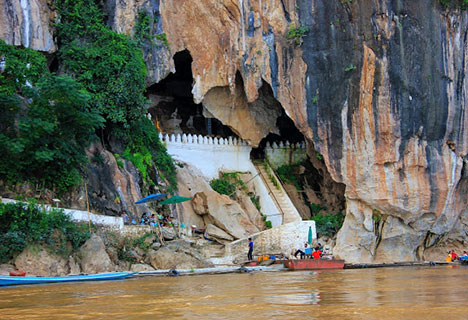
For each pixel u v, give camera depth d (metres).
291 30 31.27
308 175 36.25
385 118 30.25
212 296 11.47
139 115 27.72
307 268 23.62
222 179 32.94
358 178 30.81
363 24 30.55
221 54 31.77
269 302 10.20
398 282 15.25
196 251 24.27
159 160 29.23
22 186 20.75
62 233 19.44
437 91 30.75
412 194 30.52
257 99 34.47
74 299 11.37
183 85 36.69
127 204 25.05
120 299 11.21
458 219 32.75
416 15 30.61
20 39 24.97
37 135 20.50
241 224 28.36
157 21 30.38
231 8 31.72
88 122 22.39
